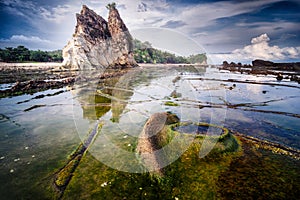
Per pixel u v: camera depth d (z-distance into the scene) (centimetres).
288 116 742
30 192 325
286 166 396
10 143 505
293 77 2152
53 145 494
